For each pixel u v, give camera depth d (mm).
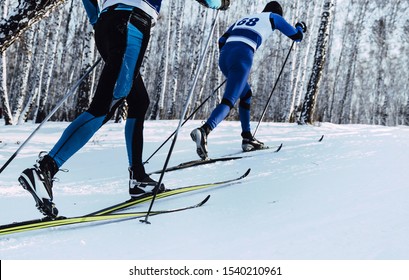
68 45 30297
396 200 2498
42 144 7426
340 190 2803
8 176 4043
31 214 2580
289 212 2369
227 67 4367
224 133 8148
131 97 2646
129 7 2352
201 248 1876
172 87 19875
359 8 30469
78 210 2650
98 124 2291
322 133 7406
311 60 25891
